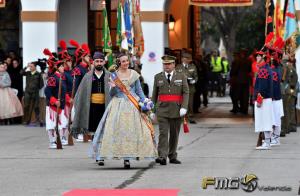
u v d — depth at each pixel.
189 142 23.64
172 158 18.53
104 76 18.95
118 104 17.53
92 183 15.62
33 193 14.49
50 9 30.73
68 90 23.03
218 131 27.62
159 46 30.47
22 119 31.12
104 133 17.53
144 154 17.38
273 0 27.95
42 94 30.30
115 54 26.77
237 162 18.64
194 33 44.56
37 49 30.78
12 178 16.39
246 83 36.50
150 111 17.91
